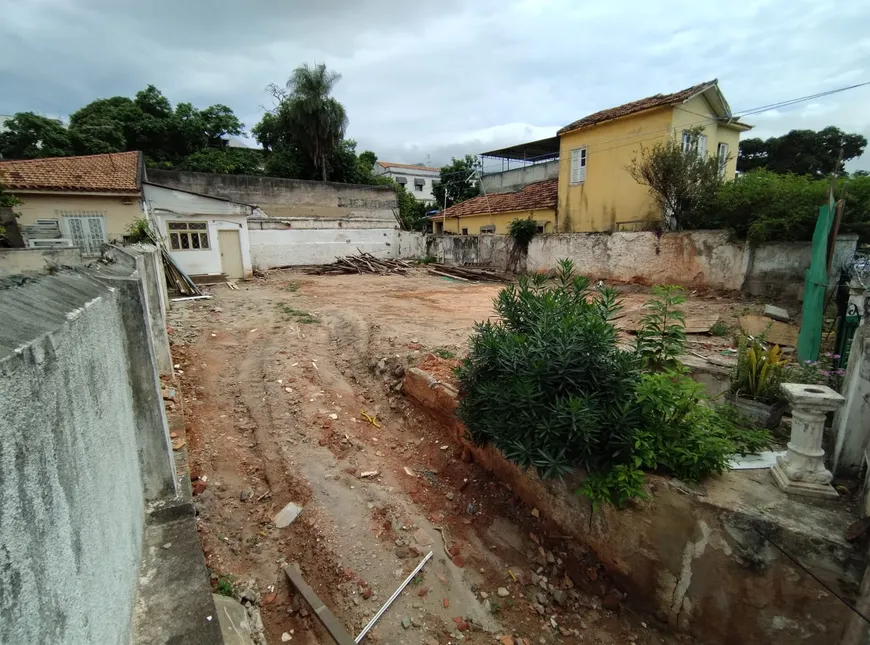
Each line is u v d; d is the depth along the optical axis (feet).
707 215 40.55
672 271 40.93
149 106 88.74
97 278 8.13
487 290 45.34
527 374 11.66
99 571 4.97
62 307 5.08
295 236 68.80
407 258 78.33
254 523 12.88
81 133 75.20
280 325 28.71
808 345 18.47
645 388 10.63
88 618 4.47
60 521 3.97
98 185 47.24
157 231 48.49
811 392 9.58
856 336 11.54
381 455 15.85
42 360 3.88
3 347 3.30
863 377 9.93
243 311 33.22
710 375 14.70
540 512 12.94
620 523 10.90
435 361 19.57
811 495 9.48
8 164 47.98
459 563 11.87
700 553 9.74
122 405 7.56
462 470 15.05
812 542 8.46
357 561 11.54
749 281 35.22
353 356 23.29
